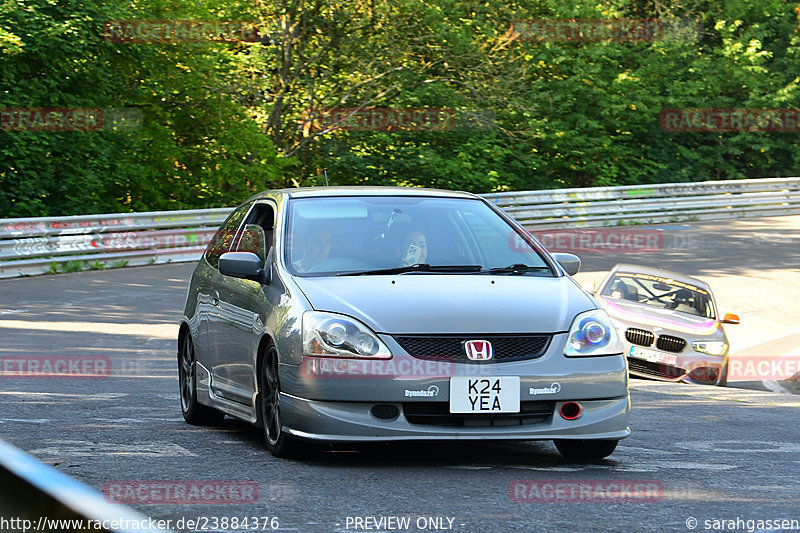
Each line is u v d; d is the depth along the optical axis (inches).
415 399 412.2
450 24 2765.7
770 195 2955.2
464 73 2719.0
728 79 3479.3
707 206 2827.3
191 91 2399.1
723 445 521.7
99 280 1567.4
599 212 2615.7
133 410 604.1
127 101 2370.8
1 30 1932.8
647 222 2691.9
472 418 417.4
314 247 488.4
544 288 468.8
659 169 3363.7
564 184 3211.1
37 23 2030.0
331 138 2810.0
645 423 610.5
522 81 2883.9
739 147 3533.5
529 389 420.8
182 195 2524.6
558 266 508.1
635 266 1200.2
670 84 3380.9
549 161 3260.3
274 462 426.6
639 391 812.0
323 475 394.9
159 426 545.3
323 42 2691.9
